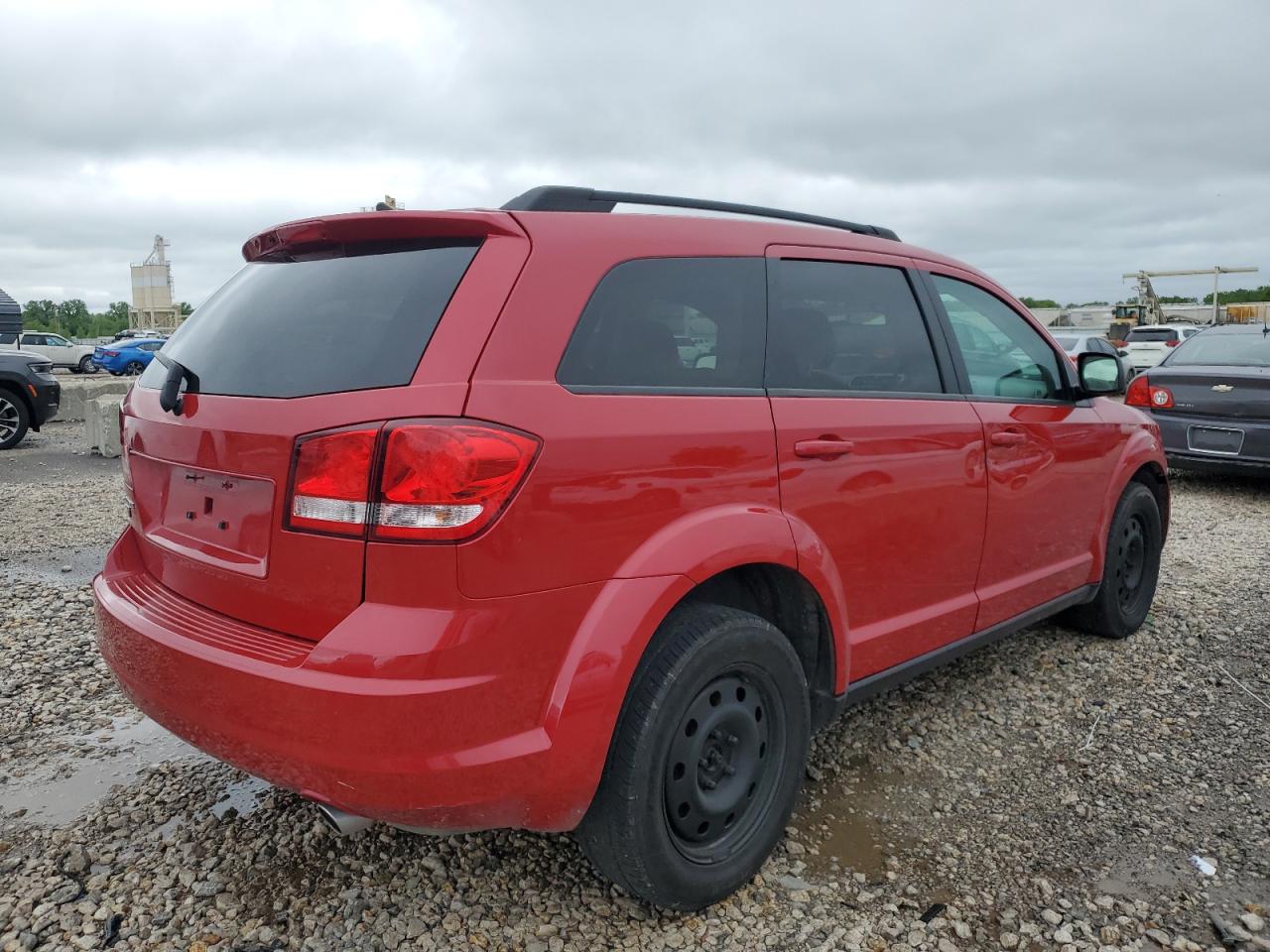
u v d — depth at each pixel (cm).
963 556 324
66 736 344
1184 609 493
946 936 237
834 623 267
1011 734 349
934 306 329
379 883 255
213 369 235
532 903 247
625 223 241
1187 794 306
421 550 188
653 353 234
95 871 259
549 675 204
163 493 246
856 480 274
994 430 332
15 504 792
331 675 189
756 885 257
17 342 1944
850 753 334
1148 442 438
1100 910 247
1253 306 4528
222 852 269
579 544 206
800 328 275
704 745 238
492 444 191
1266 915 244
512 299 208
